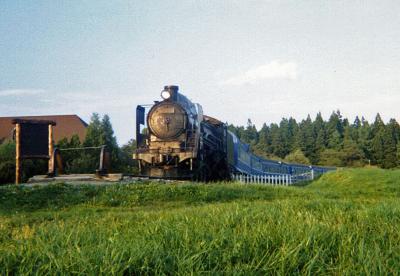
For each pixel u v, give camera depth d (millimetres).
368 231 5754
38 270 3818
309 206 9008
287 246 4484
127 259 4086
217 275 3797
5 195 13539
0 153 31844
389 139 85438
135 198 13898
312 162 95625
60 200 13523
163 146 21844
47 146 20094
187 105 22984
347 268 3928
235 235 4953
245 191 15461
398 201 10797
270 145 105875
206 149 24328
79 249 4277
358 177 19703
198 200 14125
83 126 66625
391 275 3773
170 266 3955
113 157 39344
